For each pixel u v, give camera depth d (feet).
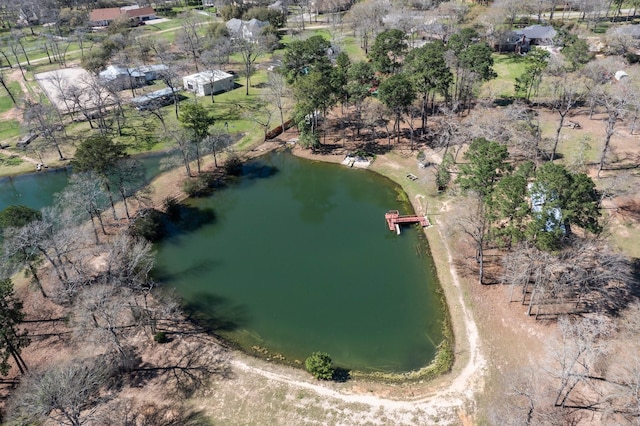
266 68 422.41
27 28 581.94
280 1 604.90
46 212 193.98
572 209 145.79
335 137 294.25
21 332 157.58
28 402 120.37
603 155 217.77
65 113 337.31
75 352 149.18
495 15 404.77
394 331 160.25
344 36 487.20
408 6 480.64
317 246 206.18
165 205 234.17
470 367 141.59
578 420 121.19
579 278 150.71
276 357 151.53
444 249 193.26
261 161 277.44
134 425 127.85
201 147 258.37
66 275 168.86
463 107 309.63
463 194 187.01
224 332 161.79
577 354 122.01
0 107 354.74
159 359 149.28
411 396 134.10
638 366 120.67
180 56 454.40
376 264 192.95
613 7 469.57
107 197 227.61
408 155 265.54
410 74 272.31
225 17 548.72
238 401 134.00
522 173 166.71
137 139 296.71
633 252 173.37
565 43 351.46
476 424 124.77
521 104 287.89
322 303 174.09
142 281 171.53
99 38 524.52
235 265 196.34
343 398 134.10
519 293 164.14
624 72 297.53
